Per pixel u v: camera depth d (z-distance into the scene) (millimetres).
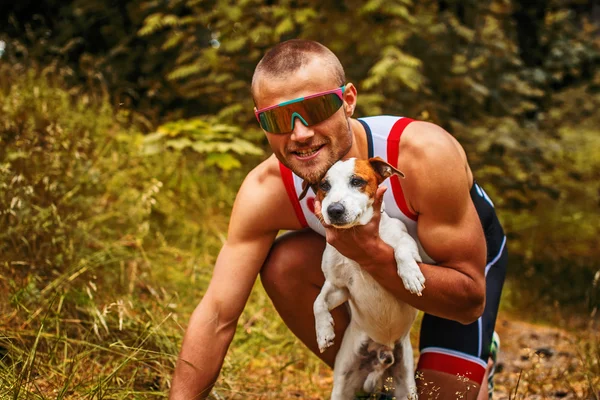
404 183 2604
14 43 6566
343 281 2697
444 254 2625
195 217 5660
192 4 7074
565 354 4930
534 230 9070
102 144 5363
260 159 6824
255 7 7066
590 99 11523
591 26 11695
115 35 8273
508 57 8172
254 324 4430
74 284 3752
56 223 3971
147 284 4270
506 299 6648
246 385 3609
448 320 2857
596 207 10422
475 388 2775
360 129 2645
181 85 7691
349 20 6621
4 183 3807
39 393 2781
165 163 5793
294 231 3002
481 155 7438
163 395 3002
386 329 2770
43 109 4805
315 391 3793
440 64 7453
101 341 3283
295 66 2457
